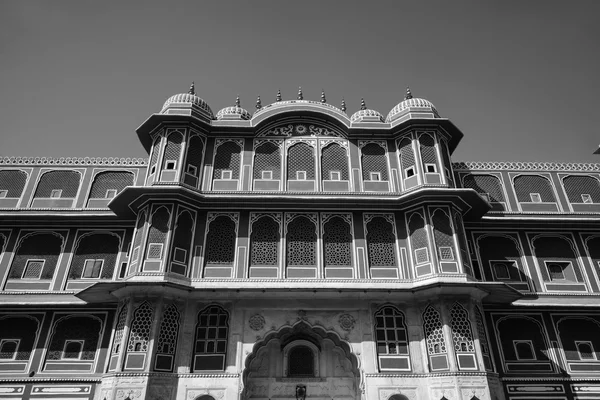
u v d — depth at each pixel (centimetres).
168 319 1176
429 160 1430
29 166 1585
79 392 1238
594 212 1548
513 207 1548
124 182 1576
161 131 1451
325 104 1555
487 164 1639
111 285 1166
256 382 1295
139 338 1131
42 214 1447
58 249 1451
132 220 1476
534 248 1489
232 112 1631
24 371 1262
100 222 1475
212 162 1445
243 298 1243
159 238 1251
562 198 1581
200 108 1521
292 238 1338
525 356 1327
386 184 1440
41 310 1345
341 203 1359
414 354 1192
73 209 1501
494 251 1478
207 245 1306
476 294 1234
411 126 1483
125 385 1067
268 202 1346
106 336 1314
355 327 1229
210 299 1234
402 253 1315
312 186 1427
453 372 1113
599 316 1391
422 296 1242
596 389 1281
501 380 1280
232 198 1337
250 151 1477
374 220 1378
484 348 1193
